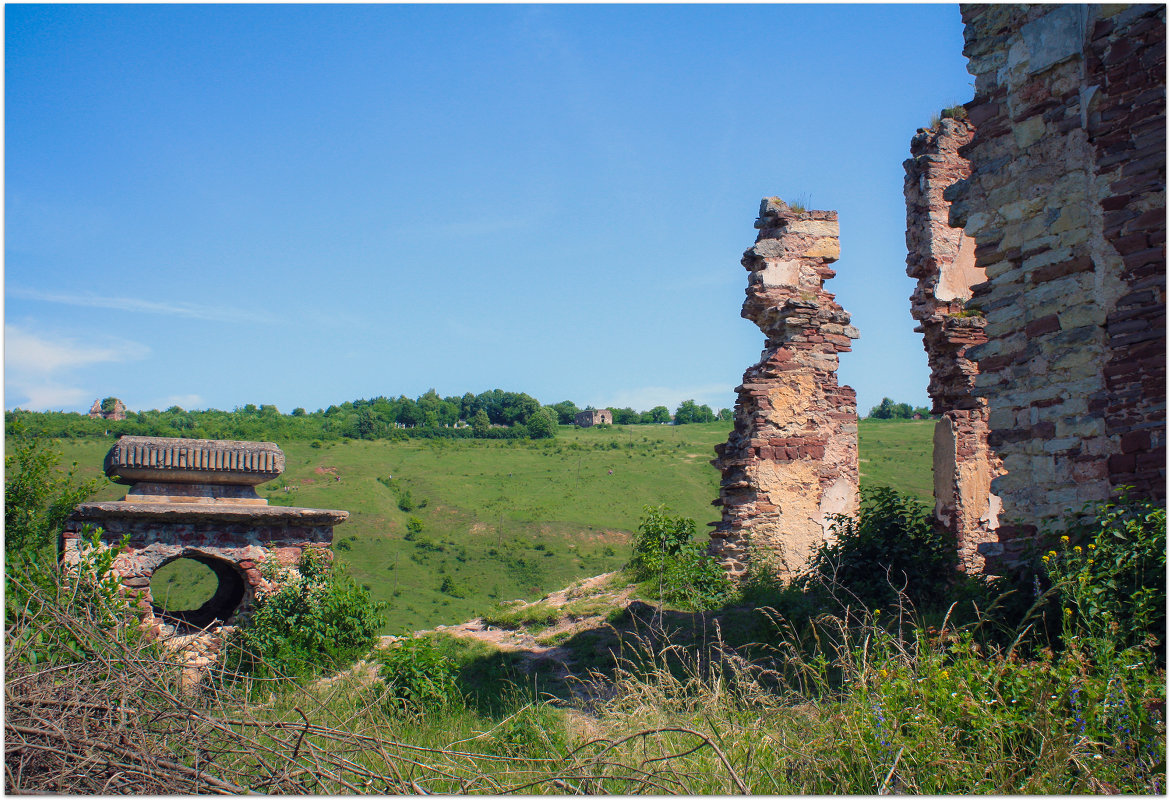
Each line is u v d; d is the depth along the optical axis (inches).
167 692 217.9
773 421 552.1
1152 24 288.4
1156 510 248.1
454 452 2807.6
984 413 537.3
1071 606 249.3
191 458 442.6
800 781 200.7
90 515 411.2
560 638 420.5
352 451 2605.8
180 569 1096.2
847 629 279.4
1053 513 296.8
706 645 363.6
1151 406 277.0
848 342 579.2
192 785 193.3
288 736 232.4
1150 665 211.3
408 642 340.5
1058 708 198.1
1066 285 302.8
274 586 434.6
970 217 336.5
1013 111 324.5
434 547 1648.6
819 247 588.1
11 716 206.4
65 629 253.8
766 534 531.2
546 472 2551.7
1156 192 283.6
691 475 2546.8
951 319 540.4
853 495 558.9
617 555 1696.6
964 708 202.2
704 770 207.3
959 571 413.1
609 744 224.5
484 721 297.1
